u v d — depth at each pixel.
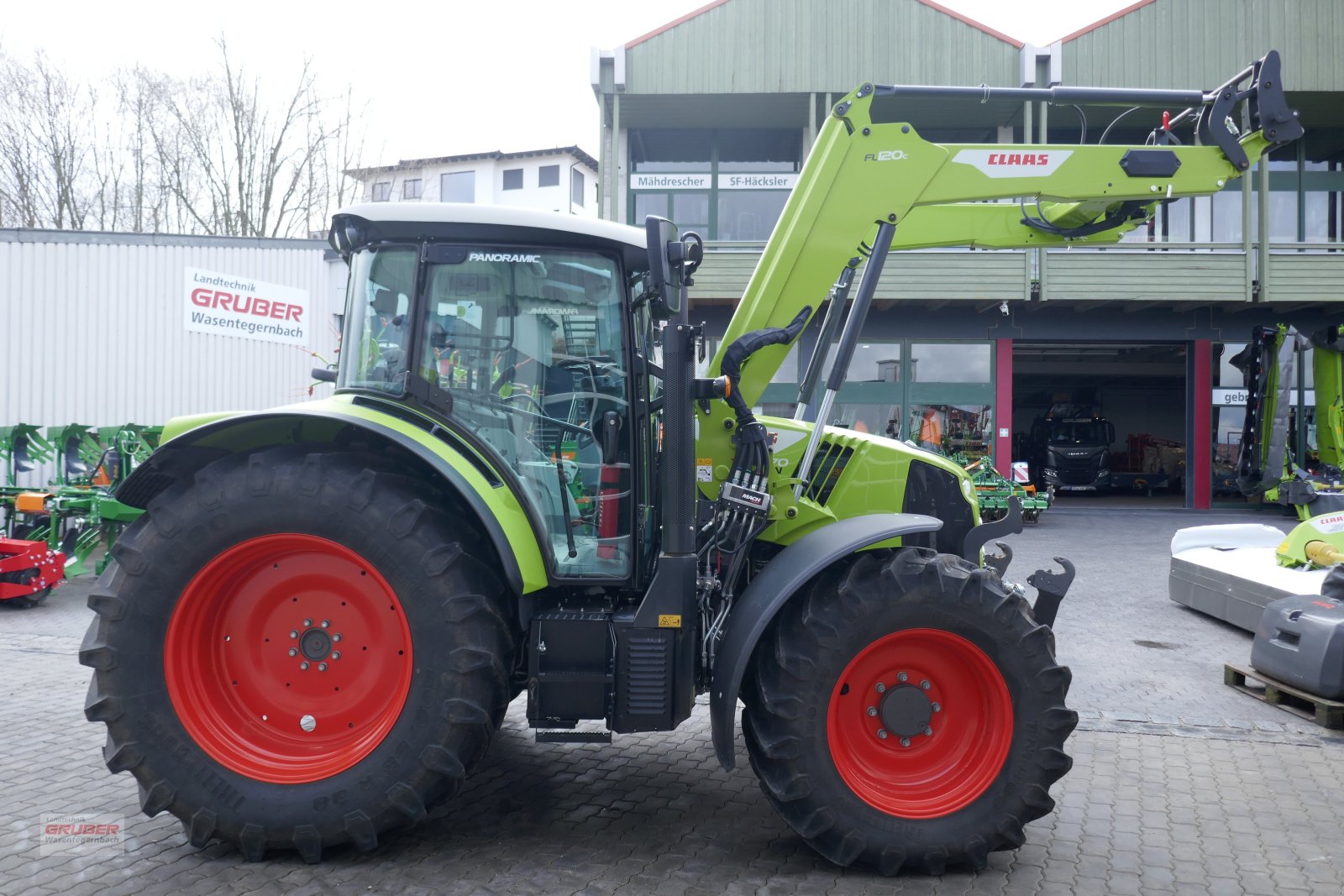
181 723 3.26
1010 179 3.94
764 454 3.73
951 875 3.32
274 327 14.41
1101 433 23.27
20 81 22.94
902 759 3.44
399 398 3.53
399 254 3.59
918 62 16.33
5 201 22.94
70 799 3.91
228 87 23.22
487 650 3.26
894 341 17.73
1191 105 4.02
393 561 3.25
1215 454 18.28
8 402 13.62
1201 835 3.71
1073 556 11.98
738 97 16.67
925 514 4.27
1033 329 17.73
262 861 3.33
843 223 3.92
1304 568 7.50
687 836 3.62
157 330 13.96
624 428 3.64
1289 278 16.19
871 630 3.30
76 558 9.50
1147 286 16.30
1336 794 4.16
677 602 3.40
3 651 6.66
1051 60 15.91
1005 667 3.31
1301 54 15.90
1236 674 6.06
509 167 38.78
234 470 3.34
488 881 3.20
